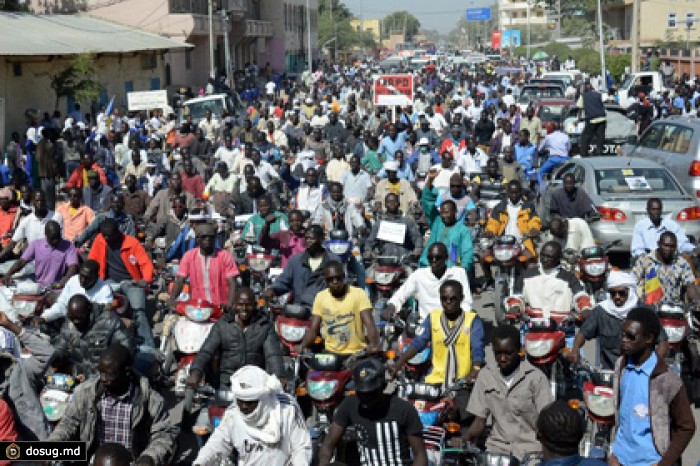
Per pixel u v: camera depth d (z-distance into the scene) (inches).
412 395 291.0
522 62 3686.0
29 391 302.8
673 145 748.0
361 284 422.0
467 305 358.0
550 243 370.9
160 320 488.7
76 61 1369.3
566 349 320.8
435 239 437.4
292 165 834.8
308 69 3043.8
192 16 2079.2
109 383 245.8
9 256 509.4
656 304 362.3
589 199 555.8
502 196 625.3
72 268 426.9
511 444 268.5
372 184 661.9
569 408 200.8
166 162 872.9
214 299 398.0
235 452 245.4
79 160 924.0
